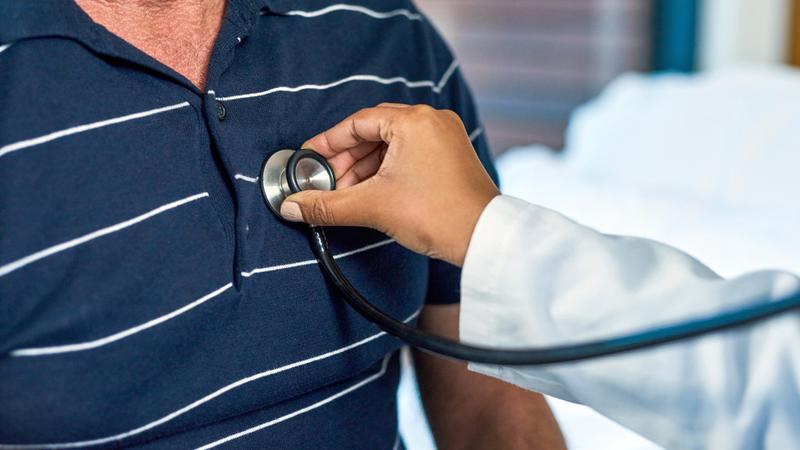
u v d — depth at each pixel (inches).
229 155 31.0
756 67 117.3
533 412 40.4
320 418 34.2
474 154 32.0
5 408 27.5
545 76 120.1
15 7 28.3
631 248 31.1
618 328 29.3
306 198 31.3
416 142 30.7
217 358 30.6
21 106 27.9
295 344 32.4
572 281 30.2
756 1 118.0
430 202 30.7
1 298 27.1
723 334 27.8
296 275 32.4
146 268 29.1
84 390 28.1
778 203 96.8
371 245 35.0
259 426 32.5
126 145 29.2
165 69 30.2
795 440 27.5
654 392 28.7
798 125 101.3
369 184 31.0
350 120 31.9
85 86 28.8
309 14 36.0
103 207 28.6
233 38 32.3
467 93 42.2
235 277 30.7
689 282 29.3
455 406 41.6
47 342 27.7
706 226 90.7
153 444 30.3
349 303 31.8
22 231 27.4
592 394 29.7
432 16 120.1
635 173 107.0
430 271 39.4
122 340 28.6
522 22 119.0
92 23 29.3
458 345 28.5
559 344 30.0
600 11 116.8
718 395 28.0
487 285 30.4
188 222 30.0
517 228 30.2
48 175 27.9
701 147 104.3
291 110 34.1
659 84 114.4
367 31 37.9
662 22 119.3
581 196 100.3
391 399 37.4
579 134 113.8
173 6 31.6
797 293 26.4
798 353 26.9
